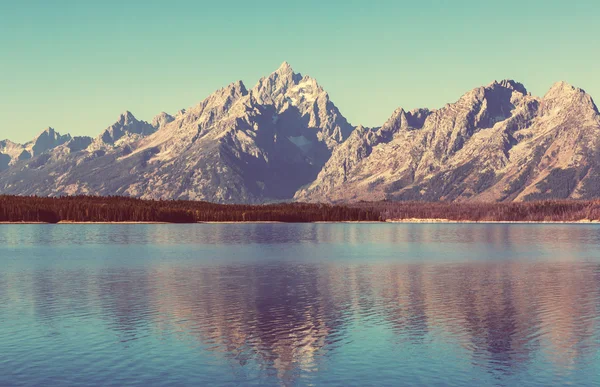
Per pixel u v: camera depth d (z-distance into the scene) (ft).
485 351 257.96
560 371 232.32
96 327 302.25
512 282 464.65
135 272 535.19
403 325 305.94
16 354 254.27
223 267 582.76
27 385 219.00
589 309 345.72
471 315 329.93
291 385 220.02
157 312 340.18
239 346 267.18
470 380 223.30
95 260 654.94
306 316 328.90
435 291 416.46
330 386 218.79
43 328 299.99
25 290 423.23
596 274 519.19
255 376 228.84
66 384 220.23
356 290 422.82
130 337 281.95
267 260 654.53
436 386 217.97
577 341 273.13
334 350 260.83
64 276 505.66
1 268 571.28
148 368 237.25
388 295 398.42
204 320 319.06
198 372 233.14
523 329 295.89
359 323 311.27
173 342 273.75
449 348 262.67
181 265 601.21
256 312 339.77
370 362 244.01
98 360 246.68
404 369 235.20
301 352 258.16
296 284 454.81
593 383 219.41
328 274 521.65
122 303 369.09
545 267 581.53
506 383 220.02
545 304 362.12
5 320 318.45
